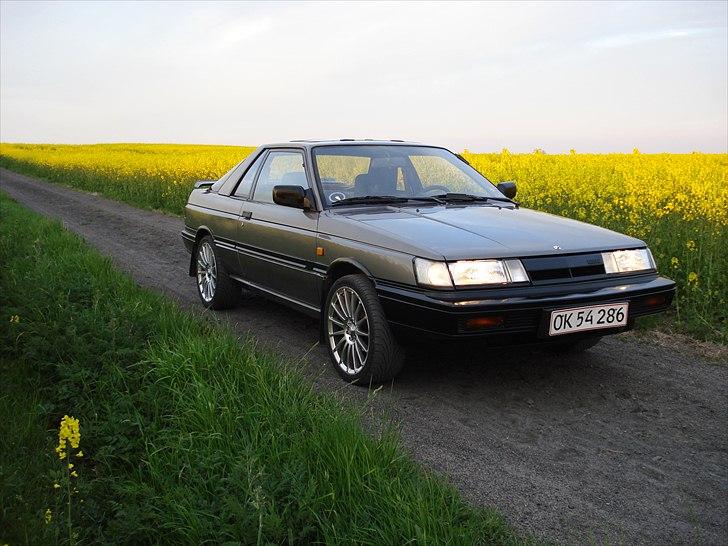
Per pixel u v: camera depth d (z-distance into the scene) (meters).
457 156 5.41
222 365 3.76
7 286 5.81
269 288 5.24
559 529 2.45
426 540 2.14
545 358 4.52
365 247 3.93
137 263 8.59
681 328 5.18
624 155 27.38
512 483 2.80
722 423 3.44
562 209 10.27
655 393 3.86
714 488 2.75
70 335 4.20
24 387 3.80
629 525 2.47
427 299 3.47
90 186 23.36
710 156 26.23
